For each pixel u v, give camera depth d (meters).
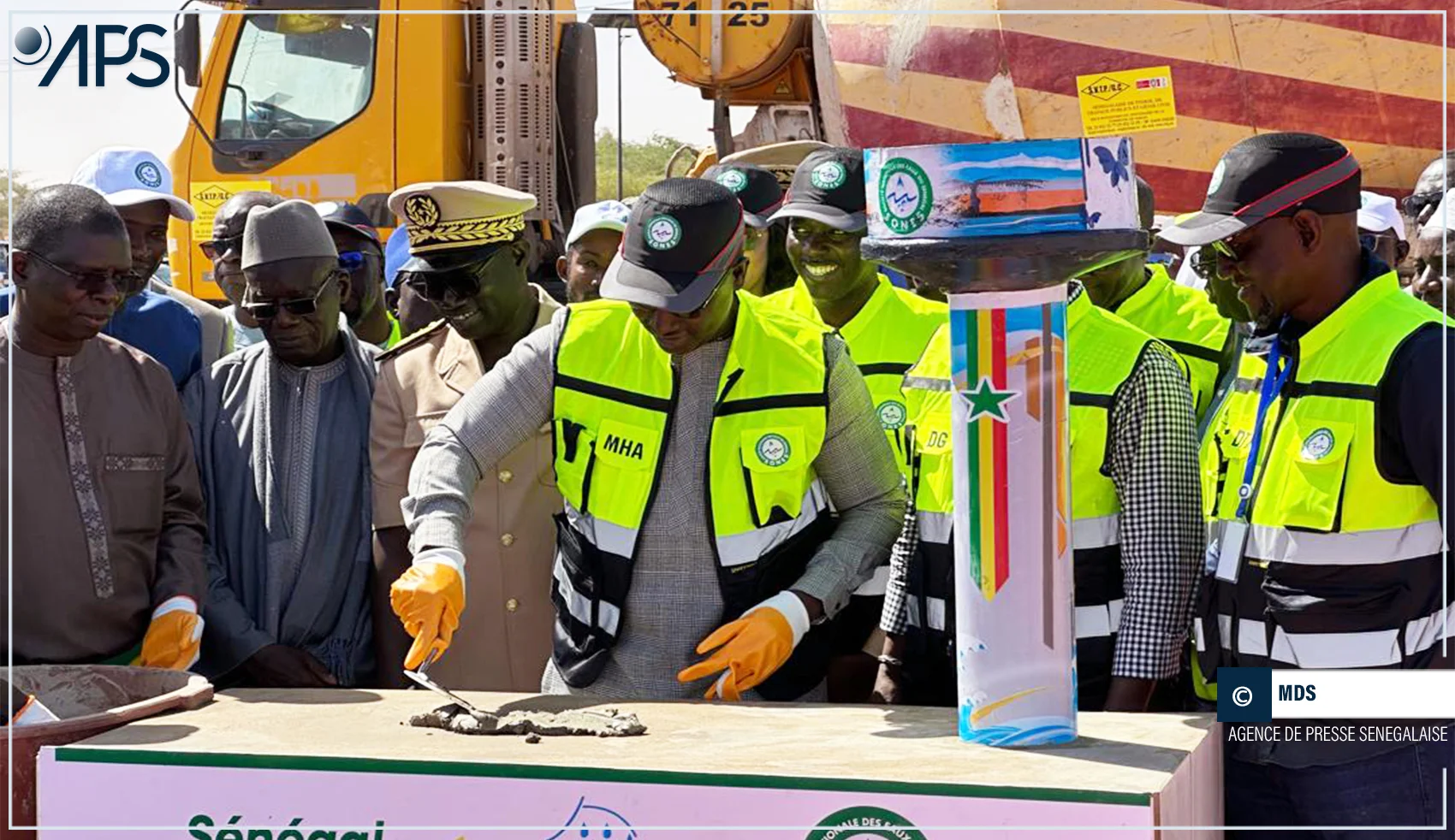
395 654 3.01
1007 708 1.89
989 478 1.87
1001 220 1.76
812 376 2.46
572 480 2.53
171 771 1.88
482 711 2.12
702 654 2.50
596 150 7.18
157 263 3.35
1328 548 2.25
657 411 2.49
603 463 2.50
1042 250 1.76
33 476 2.68
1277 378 2.35
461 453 2.49
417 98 6.67
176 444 2.88
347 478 3.09
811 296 3.13
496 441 2.52
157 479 2.82
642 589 2.51
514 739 1.96
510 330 3.11
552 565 3.03
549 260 6.80
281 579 3.03
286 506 3.05
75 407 2.73
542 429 3.03
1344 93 5.13
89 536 2.71
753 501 2.45
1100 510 2.52
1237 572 2.37
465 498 2.46
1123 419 2.47
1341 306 2.28
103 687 2.37
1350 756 2.28
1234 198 2.27
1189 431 2.47
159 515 2.83
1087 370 2.50
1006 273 1.80
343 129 6.70
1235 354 3.31
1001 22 5.29
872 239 1.85
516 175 6.76
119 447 2.76
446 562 2.31
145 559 2.80
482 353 3.11
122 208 3.25
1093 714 2.12
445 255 3.00
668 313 2.30
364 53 6.71
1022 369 1.84
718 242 2.27
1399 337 2.21
